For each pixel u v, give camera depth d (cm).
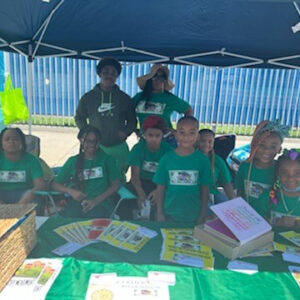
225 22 384
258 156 239
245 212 180
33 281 137
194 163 238
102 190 291
